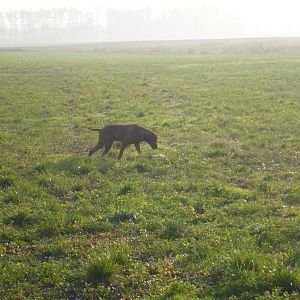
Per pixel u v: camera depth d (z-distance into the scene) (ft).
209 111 71.82
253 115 66.59
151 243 27.09
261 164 43.78
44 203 33.68
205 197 34.71
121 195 35.45
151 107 76.84
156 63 172.86
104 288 22.20
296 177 39.50
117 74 134.62
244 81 107.45
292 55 190.29
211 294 21.26
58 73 139.95
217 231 28.19
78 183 38.04
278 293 20.83
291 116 64.54
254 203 33.17
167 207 32.53
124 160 45.42
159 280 22.85
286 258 23.94
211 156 46.85
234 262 23.32
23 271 24.09
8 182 38.75
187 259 24.82
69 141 54.60
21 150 50.47
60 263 24.97
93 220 30.27
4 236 28.73
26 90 99.96
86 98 88.43
